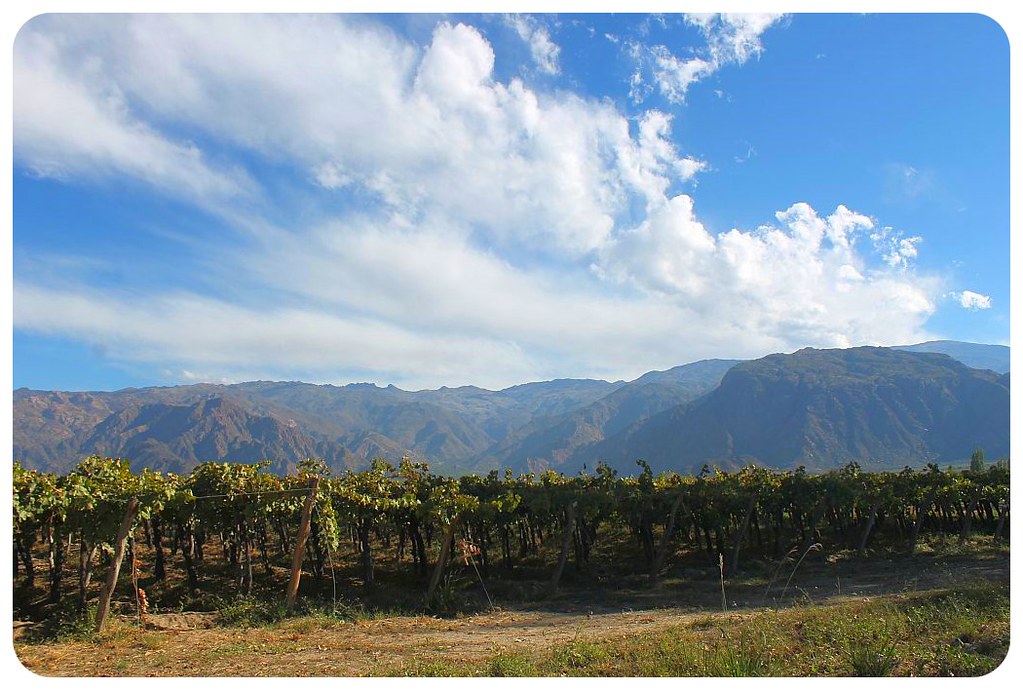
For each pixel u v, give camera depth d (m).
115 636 13.62
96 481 17.06
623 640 12.07
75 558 25.41
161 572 22.75
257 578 23.59
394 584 24.14
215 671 10.80
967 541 31.81
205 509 20.80
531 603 20.89
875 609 12.14
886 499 30.12
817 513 30.33
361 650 12.55
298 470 25.53
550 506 24.98
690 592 22.23
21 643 13.24
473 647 12.80
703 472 29.72
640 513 27.44
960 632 9.43
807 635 10.45
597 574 27.20
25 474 15.16
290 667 11.02
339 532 21.86
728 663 8.69
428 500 22.33
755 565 28.20
